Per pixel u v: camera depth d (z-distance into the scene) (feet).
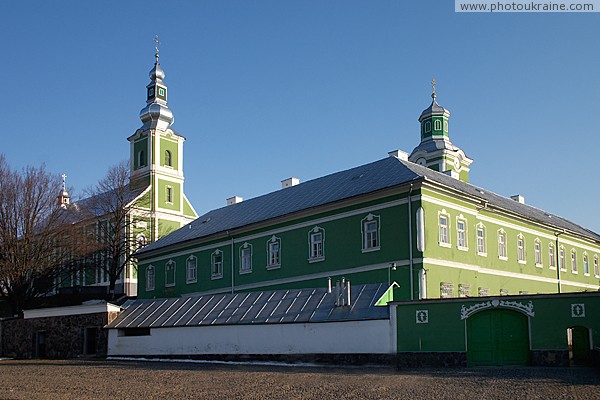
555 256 181.37
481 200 142.51
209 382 74.18
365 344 93.35
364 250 130.41
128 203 234.79
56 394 65.51
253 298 116.57
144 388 69.67
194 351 113.50
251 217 165.68
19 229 179.93
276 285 149.59
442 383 66.54
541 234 175.94
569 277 187.52
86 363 113.70
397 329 90.79
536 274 168.76
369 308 96.37
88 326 130.72
